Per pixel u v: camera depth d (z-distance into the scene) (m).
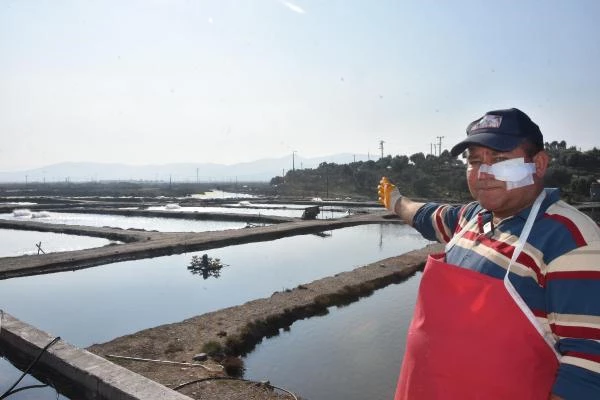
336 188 106.38
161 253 29.86
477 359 1.63
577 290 1.51
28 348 6.41
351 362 11.95
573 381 1.45
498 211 1.88
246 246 34.31
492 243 1.81
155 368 10.16
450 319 1.72
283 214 60.19
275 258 29.39
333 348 12.98
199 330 13.12
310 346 13.15
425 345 1.77
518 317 1.61
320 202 78.25
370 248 33.97
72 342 14.05
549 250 1.62
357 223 47.88
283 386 10.48
